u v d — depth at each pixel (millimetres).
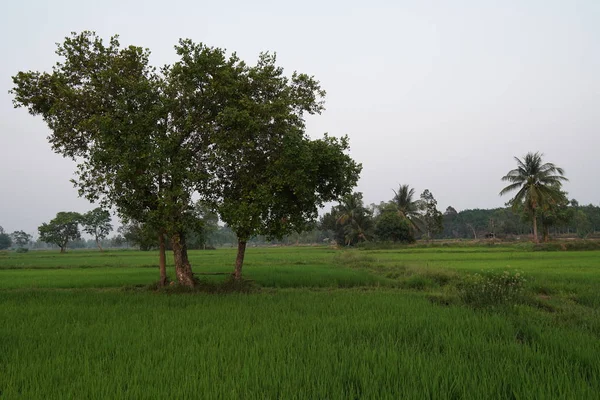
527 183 48125
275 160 15594
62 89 14609
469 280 13273
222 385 5176
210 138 15047
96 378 5543
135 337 7934
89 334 8219
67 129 16219
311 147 15055
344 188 16375
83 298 13469
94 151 14398
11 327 9031
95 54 16094
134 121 14297
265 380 5395
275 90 16609
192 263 32531
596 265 24406
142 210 15492
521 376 5375
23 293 14977
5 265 33000
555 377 5348
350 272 22109
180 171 14312
